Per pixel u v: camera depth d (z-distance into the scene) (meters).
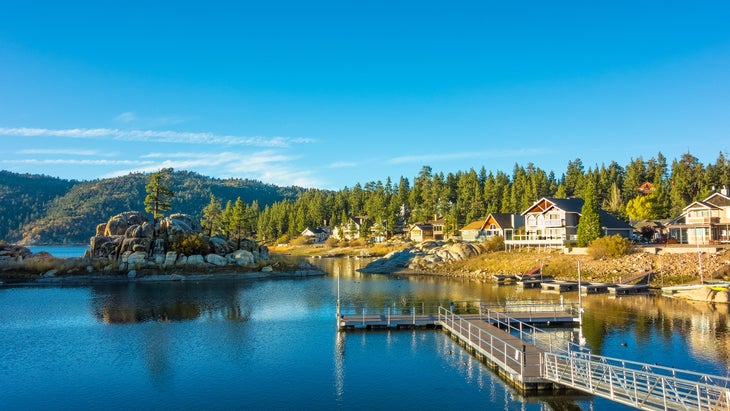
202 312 58.84
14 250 95.75
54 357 39.72
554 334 46.47
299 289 80.25
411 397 31.36
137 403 30.41
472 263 104.56
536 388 31.77
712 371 34.81
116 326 50.88
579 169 181.25
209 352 41.28
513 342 41.09
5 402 30.55
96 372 36.09
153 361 38.81
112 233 101.81
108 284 84.44
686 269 73.94
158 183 109.94
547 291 74.69
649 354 39.03
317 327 50.72
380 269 114.75
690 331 46.19
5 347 42.56
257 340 45.34
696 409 23.58
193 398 31.22
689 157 162.62
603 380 30.44
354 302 66.44
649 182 169.62
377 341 45.03
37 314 57.03
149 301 66.81
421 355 40.53
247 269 99.88
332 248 183.75
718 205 90.19
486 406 29.83
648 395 25.52
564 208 100.00
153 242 96.44
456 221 157.75
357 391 32.41
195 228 116.19
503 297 69.19
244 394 31.89
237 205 122.00
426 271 108.00
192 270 94.62
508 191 169.00
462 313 56.50
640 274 74.81
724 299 60.44
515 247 109.06
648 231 112.62
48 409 29.56
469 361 38.94
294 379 34.78
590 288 71.19
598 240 87.06
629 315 53.78
